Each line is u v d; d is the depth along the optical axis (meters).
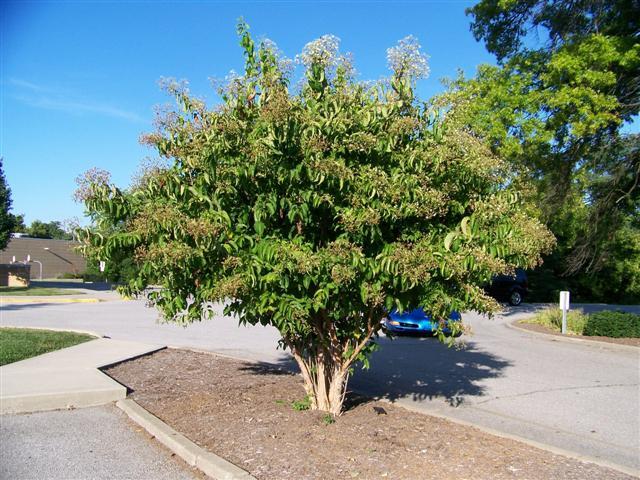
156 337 13.60
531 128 16.48
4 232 32.97
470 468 4.57
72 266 58.72
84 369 8.41
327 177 4.59
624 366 11.12
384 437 5.27
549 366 11.00
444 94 5.41
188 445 5.02
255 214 4.85
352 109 5.11
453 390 8.56
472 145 4.94
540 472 4.54
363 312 5.43
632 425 6.80
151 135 5.52
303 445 4.96
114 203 5.16
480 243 4.72
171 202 5.10
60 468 4.73
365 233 4.66
